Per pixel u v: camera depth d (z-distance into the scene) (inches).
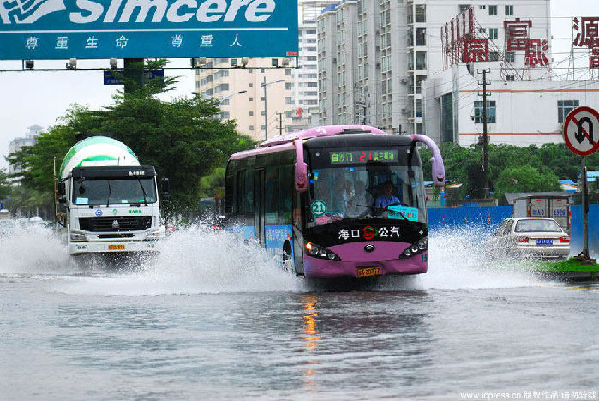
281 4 3713.1
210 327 1063.6
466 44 7824.8
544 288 1512.1
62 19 3668.8
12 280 1991.9
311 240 1568.7
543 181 6373.0
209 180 7726.4
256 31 3698.3
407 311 1190.3
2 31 3663.9
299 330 1022.4
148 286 1718.8
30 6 3666.3
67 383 719.7
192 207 4291.3
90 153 2551.7
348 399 636.7
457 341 897.5
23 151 6038.4
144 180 2492.6
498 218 4192.9
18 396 671.8
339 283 1684.3
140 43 3676.2
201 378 729.0
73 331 1049.5
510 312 1141.1
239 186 2059.5
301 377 725.9
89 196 2450.8
